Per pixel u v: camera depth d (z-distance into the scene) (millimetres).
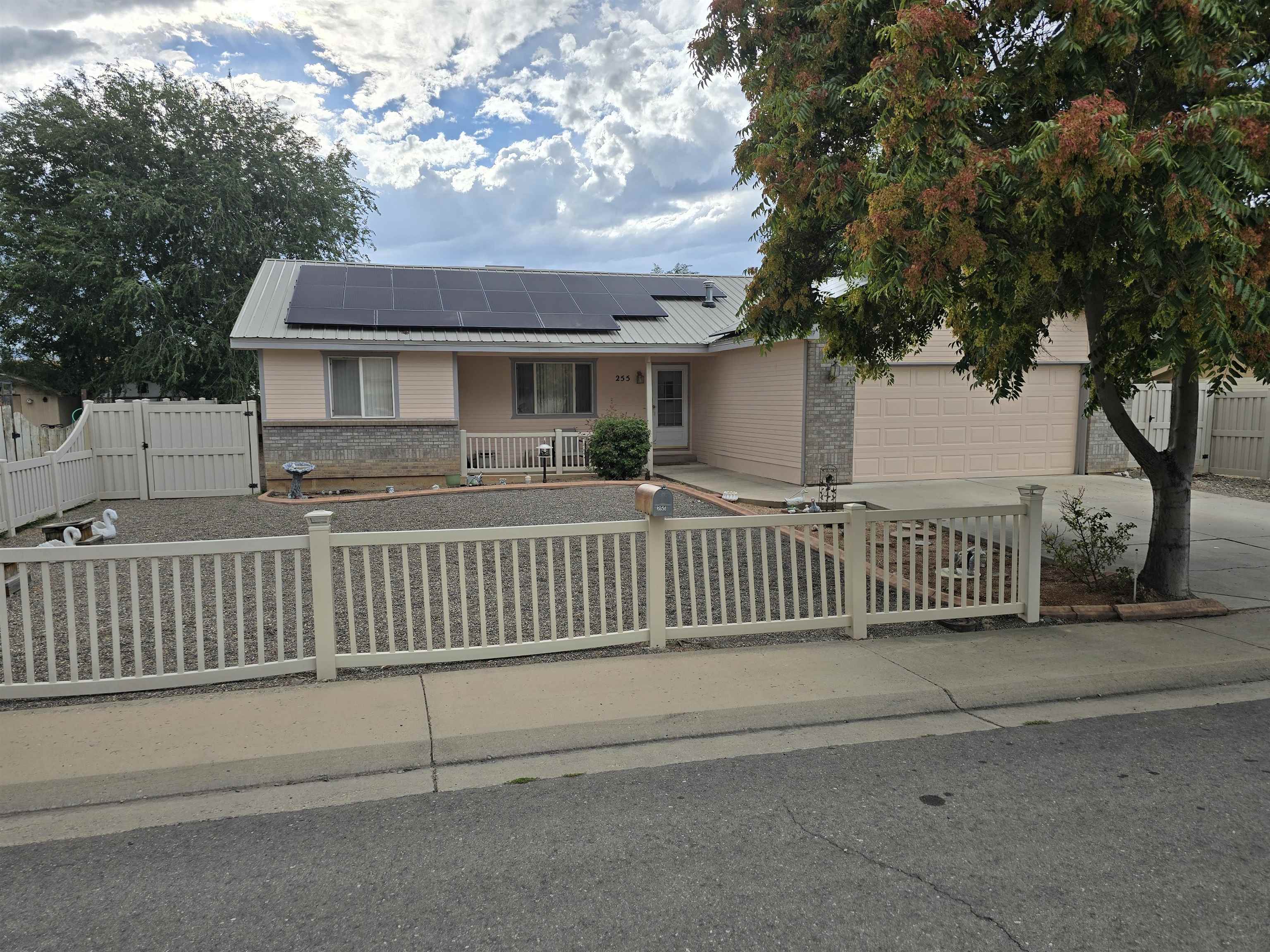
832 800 3543
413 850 3148
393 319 14438
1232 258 4523
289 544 4828
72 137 24641
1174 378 6793
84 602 6613
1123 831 3252
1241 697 4930
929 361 14008
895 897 2791
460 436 14477
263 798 3631
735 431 16375
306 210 27969
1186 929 2604
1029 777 3768
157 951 2527
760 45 6617
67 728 4191
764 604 6691
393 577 7156
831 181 6074
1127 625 6211
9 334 24906
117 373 24812
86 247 24062
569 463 15805
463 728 4223
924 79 5035
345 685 4836
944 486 13477
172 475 12711
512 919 2682
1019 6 5109
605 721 4328
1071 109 4613
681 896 2803
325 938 2592
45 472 10438
